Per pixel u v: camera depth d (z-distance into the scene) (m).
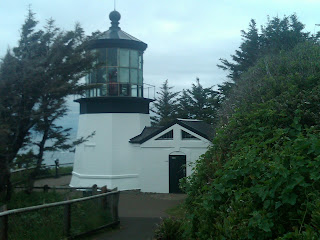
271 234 4.04
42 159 10.27
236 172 5.00
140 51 18.70
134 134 18.20
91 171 17.83
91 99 17.67
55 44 10.08
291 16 23.16
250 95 9.10
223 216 4.80
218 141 7.47
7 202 9.59
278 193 4.31
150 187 17.59
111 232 9.05
